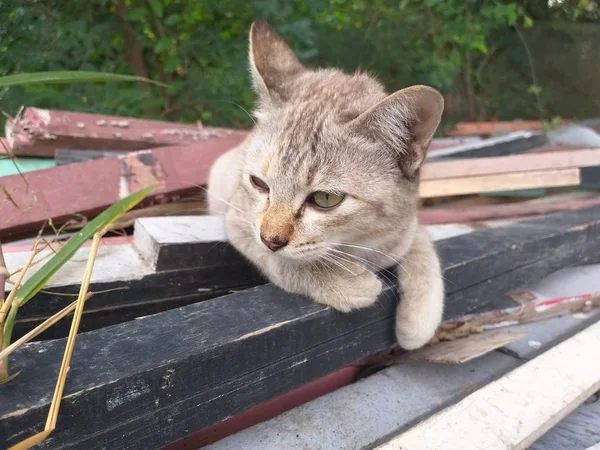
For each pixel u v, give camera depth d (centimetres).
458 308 28
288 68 31
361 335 24
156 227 27
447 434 20
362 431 22
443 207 43
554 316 33
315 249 24
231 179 32
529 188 43
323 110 26
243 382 19
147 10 62
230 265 27
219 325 19
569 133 58
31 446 13
